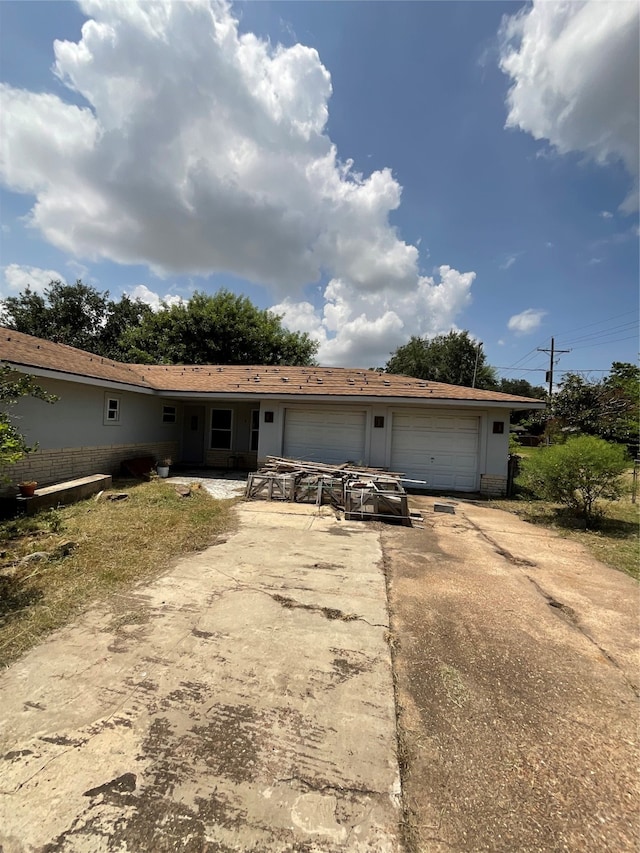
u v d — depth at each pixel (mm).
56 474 8383
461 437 10336
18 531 5430
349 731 2096
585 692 2482
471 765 1905
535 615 3518
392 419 10625
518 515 7863
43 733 2014
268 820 1601
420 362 36375
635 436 16297
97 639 2900
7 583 3797
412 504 8711
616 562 5051
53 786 1717
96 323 29172
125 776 1780
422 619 3381
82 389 9148
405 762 1911
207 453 13727
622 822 1640
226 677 2510
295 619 3301
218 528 6008
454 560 4984
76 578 3943
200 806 1651
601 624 3381
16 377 7059
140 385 10461
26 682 2402
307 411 11094
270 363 26875
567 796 1756
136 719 2129
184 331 24391
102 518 6184
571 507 7680
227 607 3467
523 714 2270
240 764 1866
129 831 1539
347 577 4277
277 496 8320
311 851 1485
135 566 4332
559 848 1531
